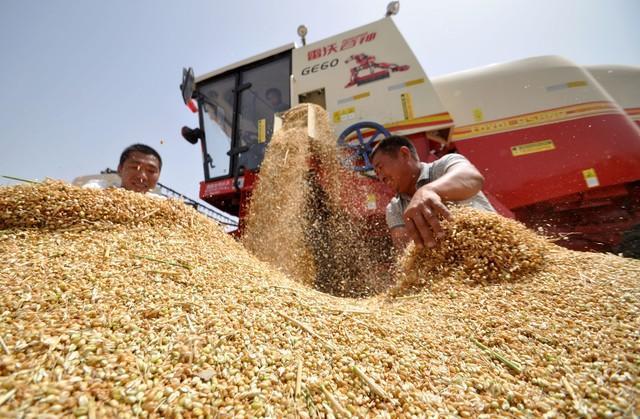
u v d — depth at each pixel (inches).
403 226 124.4
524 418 34.8
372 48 175.9
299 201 153.9
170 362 38.0
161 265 65.9
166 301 51.4
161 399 32.3
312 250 150.9
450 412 36.6
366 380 40.4
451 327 54.9
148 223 88.2
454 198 92.5
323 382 39.6
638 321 45.8
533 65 163.5
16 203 78.4
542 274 64.4
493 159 154.9
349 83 176.4
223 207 219.5
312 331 49.7
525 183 148.5
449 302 63.6
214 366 38.9
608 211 142.6
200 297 54.9
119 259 65.1
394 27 174.9
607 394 35.9
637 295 51.3
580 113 149.5
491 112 160.7
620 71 161.8
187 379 35.9
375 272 147.9
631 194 140.9
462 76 171.9
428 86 159.6
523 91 159.2
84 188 89.1
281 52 205.5
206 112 224.1
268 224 144.4
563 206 146.6
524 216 151.0
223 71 221.0
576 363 41.8
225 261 77.7
